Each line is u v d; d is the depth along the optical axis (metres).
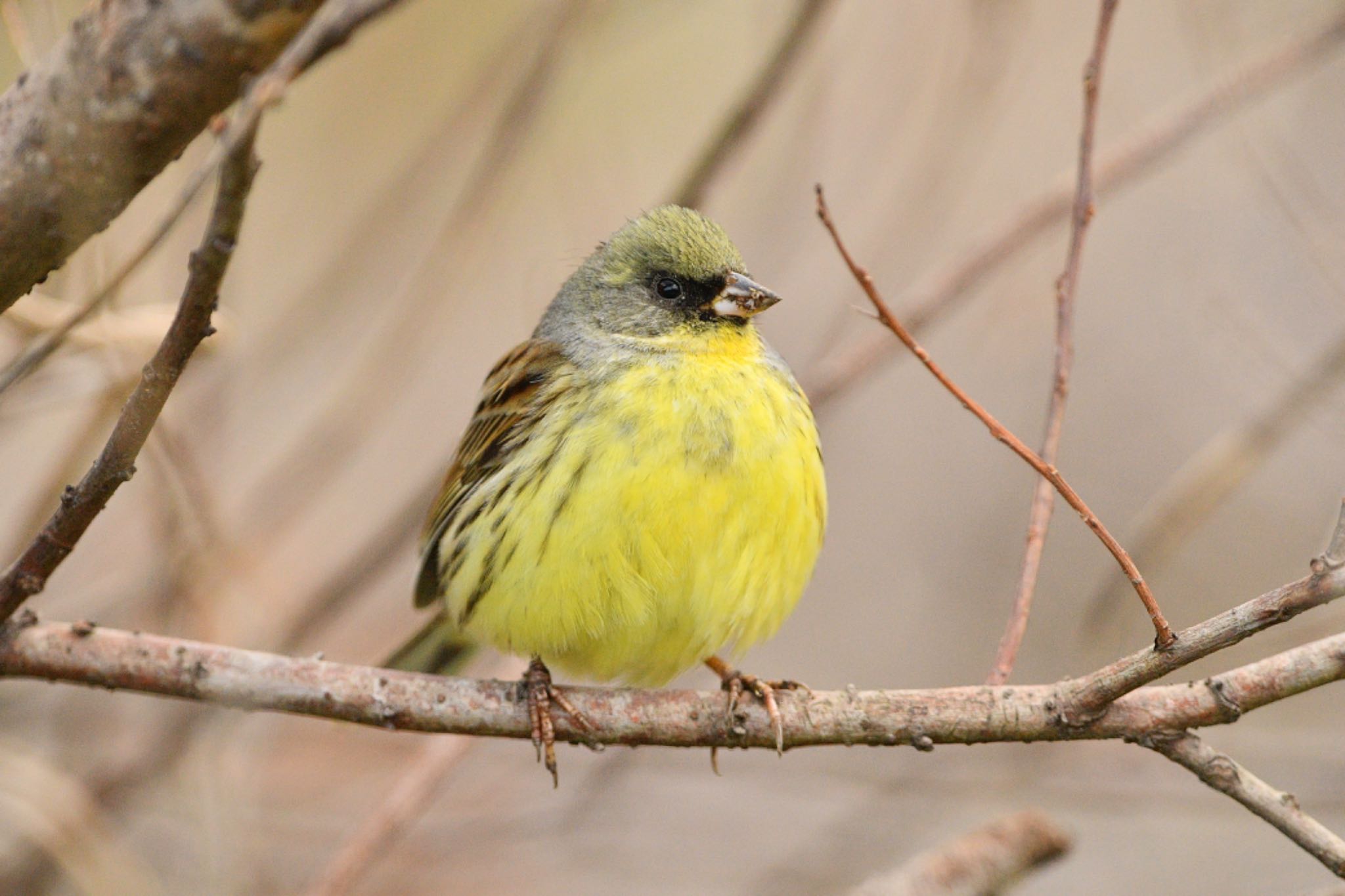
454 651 10.03
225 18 5.42
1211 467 11.59
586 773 13.70
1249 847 13.84
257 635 11.81
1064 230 13.57
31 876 10.80
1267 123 12.91
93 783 11.56
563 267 12.71
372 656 14.05
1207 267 13.80
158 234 5.77
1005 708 7.26
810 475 9.12
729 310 9.38
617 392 8.96
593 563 8.63
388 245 12.80
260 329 13.81
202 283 5.60
